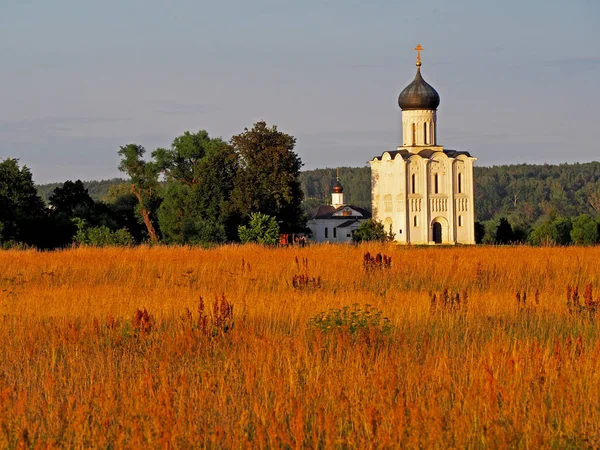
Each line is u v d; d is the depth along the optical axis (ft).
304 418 130.82
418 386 141.79
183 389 140.26
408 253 408.87
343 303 233.76
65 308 231.09
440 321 206.69
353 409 133.28
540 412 131.34
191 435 123.44
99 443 123.13
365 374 150.10
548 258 360.07
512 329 202.28
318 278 295.07
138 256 376.89
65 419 129.59
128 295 258.37
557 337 189.67
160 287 288.10
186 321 200.13
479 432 124.67
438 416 124.67
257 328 199.52
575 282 302.25
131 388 143.64
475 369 148.46
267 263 349.20
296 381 146.41
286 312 216.54
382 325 191.93
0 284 303.89
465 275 314.96
